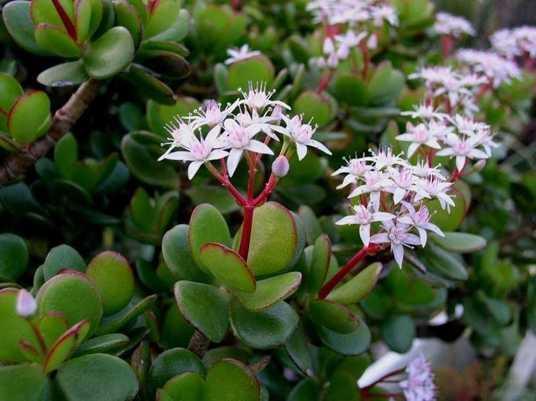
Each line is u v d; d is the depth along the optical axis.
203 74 0.30
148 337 0.20
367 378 0.33
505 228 0.36
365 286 0.18
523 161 0.49
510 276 0.30
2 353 0.15
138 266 0.22
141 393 0.17
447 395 0.38
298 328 0.19
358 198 0.20
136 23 0.20
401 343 0.24
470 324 0.30
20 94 0.20
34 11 0.20
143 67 0.22
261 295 0.16
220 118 0.17
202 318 0.16
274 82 0.26
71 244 0.26
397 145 0.24
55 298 0.15
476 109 0.28
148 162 0.24
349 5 0.32
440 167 0.24
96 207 0.25
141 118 0.27
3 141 0.19
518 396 0.40
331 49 0.27
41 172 0.24
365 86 0.28
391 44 0.37
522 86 0.38
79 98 0.20
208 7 0.29
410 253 0.21
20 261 0.20
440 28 0.38
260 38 0.32
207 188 0.24
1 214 0.23
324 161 0.26
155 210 0.24
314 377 0.22
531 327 0.31
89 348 0.16
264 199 0.16
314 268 0.18
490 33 0.65
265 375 0.22
